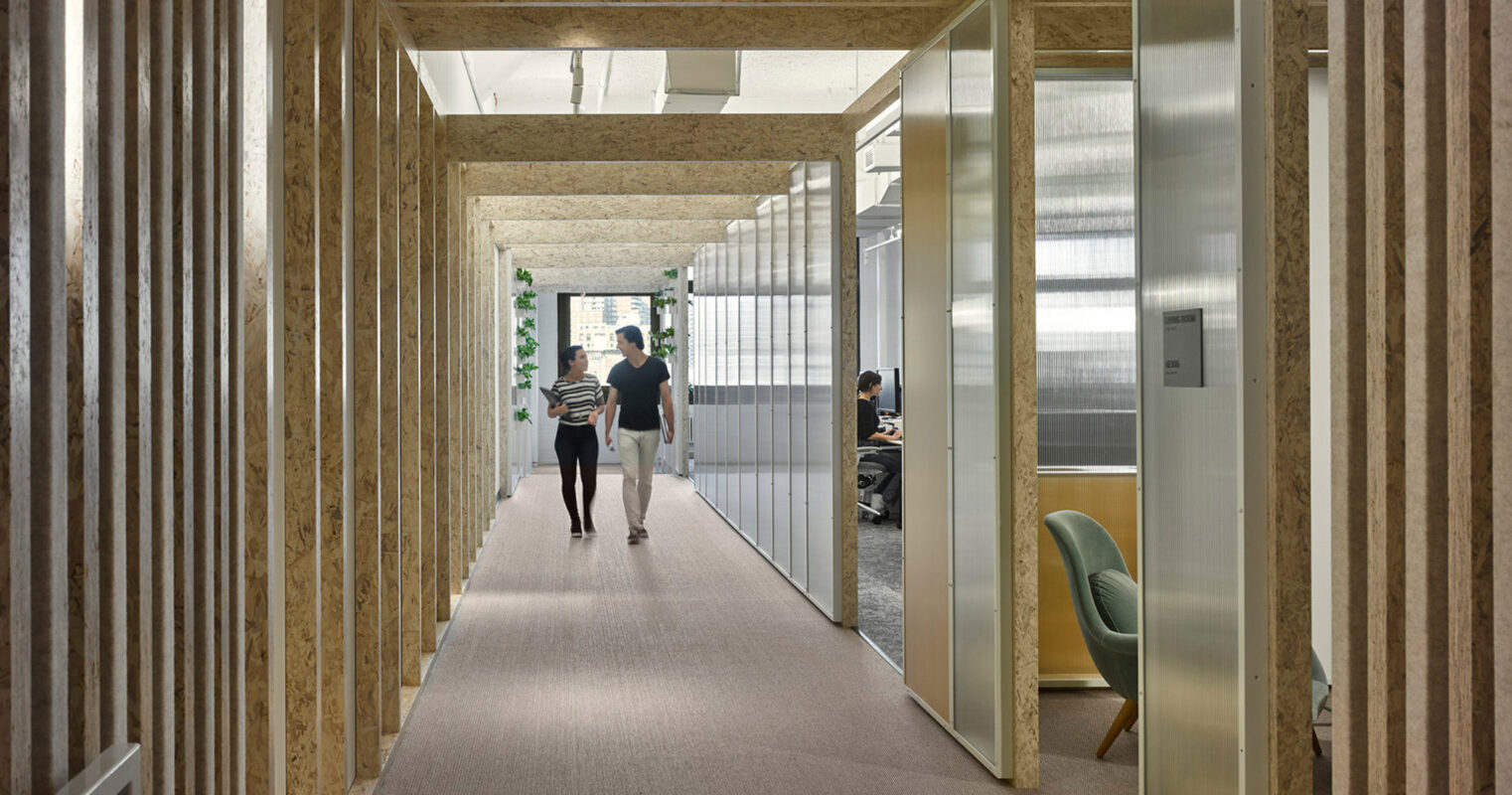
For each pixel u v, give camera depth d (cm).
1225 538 313
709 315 1422
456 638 675
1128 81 584
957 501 483
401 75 553
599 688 567
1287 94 296
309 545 346
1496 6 175
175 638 204
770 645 661
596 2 509
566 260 1638
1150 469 362
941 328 504
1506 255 175
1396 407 203
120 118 180
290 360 344
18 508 150
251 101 292
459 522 784
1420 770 194
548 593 816
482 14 576
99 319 178
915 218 547
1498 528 176
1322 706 411
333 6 383
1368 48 205
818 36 582
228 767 227
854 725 507
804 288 834
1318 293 561
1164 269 349
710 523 1224
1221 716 318
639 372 1085
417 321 554
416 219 557
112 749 167
